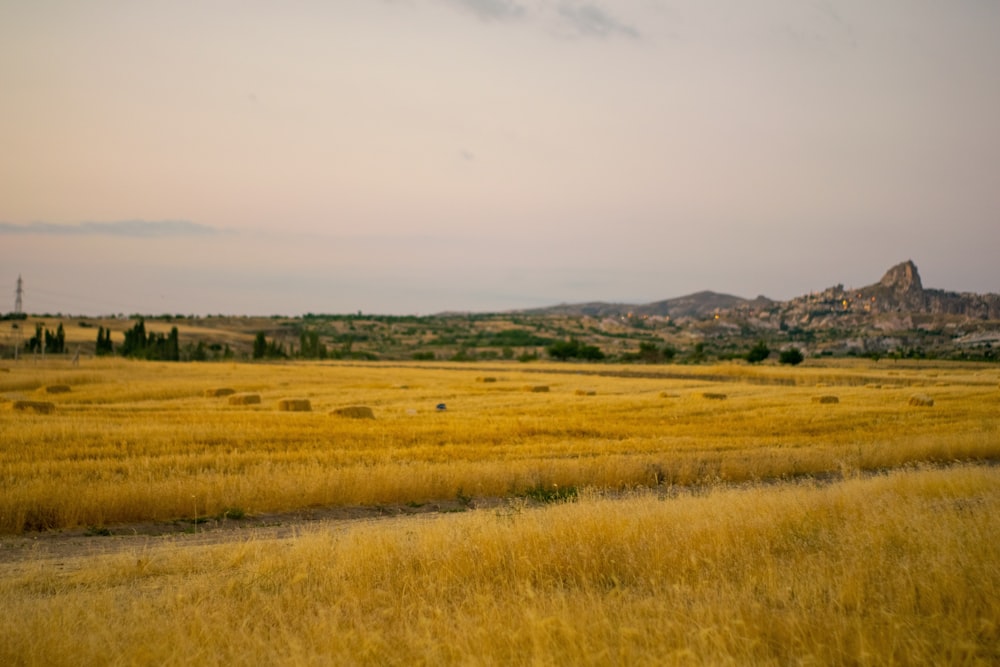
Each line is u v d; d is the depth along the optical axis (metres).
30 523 12.88
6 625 6.12
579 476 17.98
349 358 164.50
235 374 71.88
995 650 5.16
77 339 162.88
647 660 5.12
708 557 7.73
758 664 5.04
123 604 7.29
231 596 7.41
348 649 5.63
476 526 9.44
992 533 7.67
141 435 22.38
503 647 5.51
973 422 30.78
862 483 12.84
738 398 46.00
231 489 14.74
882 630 5.45
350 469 16.83
